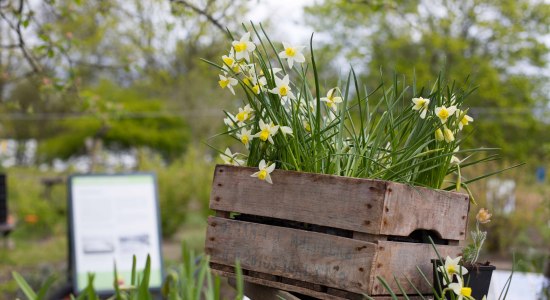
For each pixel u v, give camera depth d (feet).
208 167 46.14
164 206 42.47
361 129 6.56
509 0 48.06
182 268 6.59
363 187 6.02
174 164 47.39
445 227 6.54
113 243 19.72
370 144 6.86
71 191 20.03
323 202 6.23
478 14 48.37
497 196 35.78
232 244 6.77
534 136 50.11
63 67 19.81
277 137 6.60
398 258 6.08
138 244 19.86
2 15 16.90
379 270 5.93
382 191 5.93
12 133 89.86
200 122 76.13
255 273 6.62
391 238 6.16
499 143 47.42
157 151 87.15
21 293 23.71
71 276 19.51
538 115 49.90
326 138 6.48
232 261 6.75
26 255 36.04
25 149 94.27
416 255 6.24
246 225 6.70
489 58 50.06
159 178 44.04
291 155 6.52
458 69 47.93
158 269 19.61
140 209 20.25
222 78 6.70
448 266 5.90
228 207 6.84
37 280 26.12
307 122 6.87
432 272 6.34
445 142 6.49
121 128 85.51
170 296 5.87
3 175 33.06
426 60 49.34
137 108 85.05
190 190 43.78
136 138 85.30
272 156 6.69
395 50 49.85
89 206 19.99
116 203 20.10
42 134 95.81
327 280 6.10
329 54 45.27
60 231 45.32
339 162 6.52
